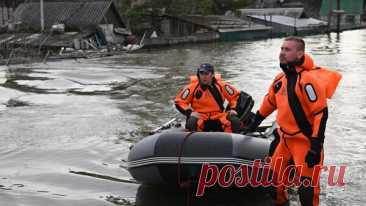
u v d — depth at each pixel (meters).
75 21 28.61
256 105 10.51
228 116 5.84
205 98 6.10
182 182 5.11
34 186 5.80
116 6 32.28
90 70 17.30
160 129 6.21
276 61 19.97
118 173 6.25
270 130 6.30
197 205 5.17
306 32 41.00
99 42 27.91
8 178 6.08
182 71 17.06
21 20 30.05
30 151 7.22
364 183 5.73
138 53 25.27
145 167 5.13
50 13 29.80
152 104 10.78
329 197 5.30
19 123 8.98
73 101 11.27
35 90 13.10
